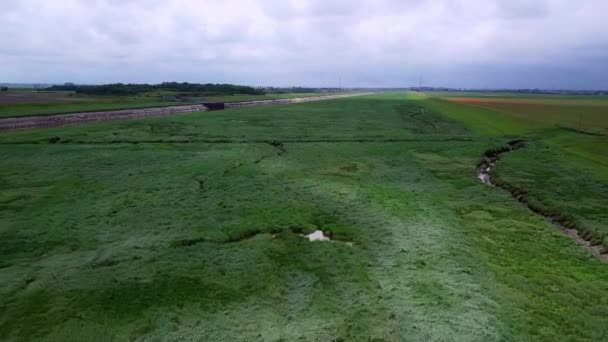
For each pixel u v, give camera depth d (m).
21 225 19.67
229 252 17.27
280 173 30.56
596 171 32.16
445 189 27.66
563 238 19.56
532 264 16.66
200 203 23.27
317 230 20.14
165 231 19.30
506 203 24.81
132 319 12.63
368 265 16.31
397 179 29.98
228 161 33.97
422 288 14.41
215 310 13.20
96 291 14.08
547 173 31.48
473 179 30.34
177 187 26.30
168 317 12.73
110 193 24.89
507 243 18.80
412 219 21.27
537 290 14.52
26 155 34.75
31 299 13.57
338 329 12.24
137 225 19.98
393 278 15.19
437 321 12.53
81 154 35.62
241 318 12.80
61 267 15.68
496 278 15.32
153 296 13.87
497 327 12.27
